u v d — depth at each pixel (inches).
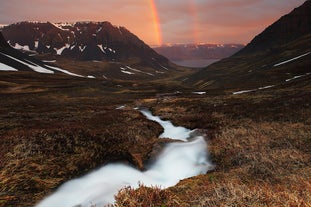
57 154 697.6
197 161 827.4
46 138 755.4
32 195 521.3
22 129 955.3
